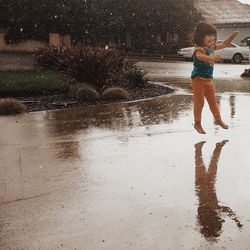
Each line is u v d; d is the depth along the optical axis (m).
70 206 3.83
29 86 12.22
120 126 7.16
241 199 3.88
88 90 10.48
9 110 8.70
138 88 13.08
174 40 38.88
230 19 39.50
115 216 3.58
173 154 5.38
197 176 4.54
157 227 3.35
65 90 12.26
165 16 36.75
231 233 3.21
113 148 5.76
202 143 5.86
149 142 6.02
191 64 25.75
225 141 5.92
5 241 3.21
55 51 18.47
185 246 3.04
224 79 15.37
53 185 4.39
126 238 3.19
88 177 4.61
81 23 33.56
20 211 3.76
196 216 3.54
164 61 28.94
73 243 3.14
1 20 32.84
